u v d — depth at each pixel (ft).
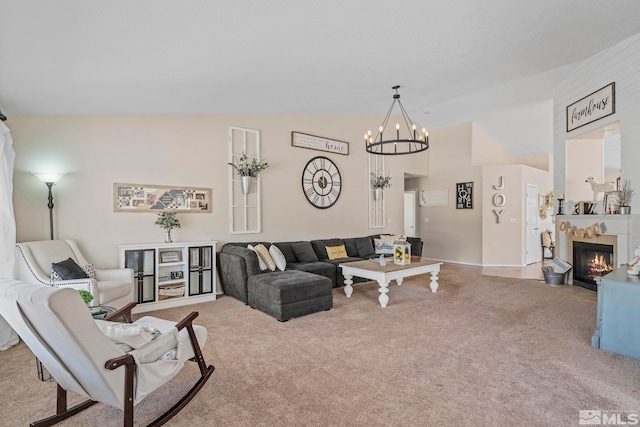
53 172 11.98
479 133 25.81
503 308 13.33
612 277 9.55
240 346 9.68
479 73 14.73
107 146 13.52
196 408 6.64
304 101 16.12
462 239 25.85
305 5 7.47
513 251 24.30
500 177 24.35
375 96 17.06
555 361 8.57
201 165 15.84
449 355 8.96
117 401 5.63
